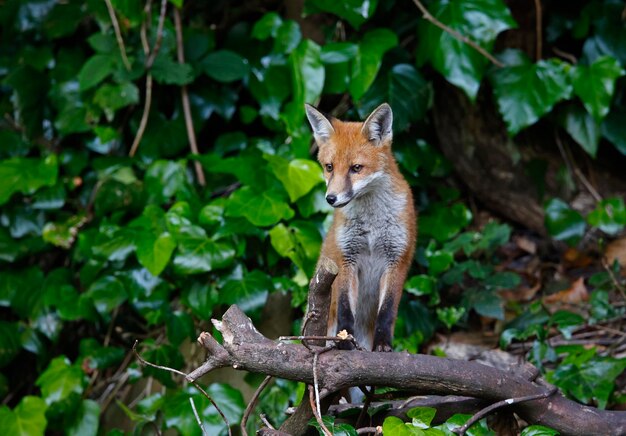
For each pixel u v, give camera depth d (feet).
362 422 22.67
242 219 34.68
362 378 20.15
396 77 37.40
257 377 33.71
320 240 33.96
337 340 20.34
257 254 35.91
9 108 43.06
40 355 38.24
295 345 20.13
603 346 32.63
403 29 38.91
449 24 35.58
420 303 34.76
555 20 39.29
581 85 35.70
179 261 33.81
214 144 40.98
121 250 35.14
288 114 36.42
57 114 41.04
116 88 38.42
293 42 37.68
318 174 34.19
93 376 37.65
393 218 27.78
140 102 40.70
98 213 38.40
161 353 34.06
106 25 39.47
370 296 29.27
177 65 38.52
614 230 35.91
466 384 20.84
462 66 35.29
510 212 40.88
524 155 40.06
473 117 39.91
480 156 40.34
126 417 36.22
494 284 35.06
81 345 36.27
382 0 38.40
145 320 39.01
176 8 39.29
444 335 35.17
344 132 28.35
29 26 43.09
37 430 33.30
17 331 38.11
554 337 33.63
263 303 33.63
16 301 38.58
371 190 27.78
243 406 32.12
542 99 35.96
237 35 41.55
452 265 36.04
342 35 39.04
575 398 28.81
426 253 35.17
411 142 38.27
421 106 37.35
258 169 35.70
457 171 41.11
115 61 38.32
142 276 35.73
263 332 35.27
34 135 41.78
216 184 39.04
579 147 40.37
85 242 36.78
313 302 20.65
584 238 39.17
